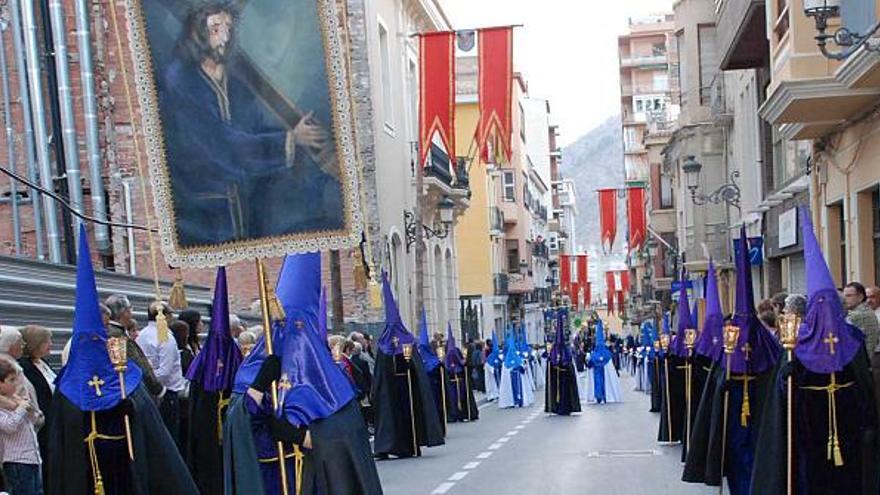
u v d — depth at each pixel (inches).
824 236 787.4
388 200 1213.7
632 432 798.5
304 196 283.4
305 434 260.7
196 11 281.3
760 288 1149.7
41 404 357.4
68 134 847.7
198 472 381.4
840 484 341.7
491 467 612.1
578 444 724.0
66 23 864.9
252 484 269.0
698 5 1590.8
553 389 1023.0
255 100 283.1
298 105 284.2
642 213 2133.4
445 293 1569.9
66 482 322.3
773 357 402.6
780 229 989.2
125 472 330.3
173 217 282.2
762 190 1085.1
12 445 324.5
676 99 2341.3
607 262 5565.9
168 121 283.3
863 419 339.6
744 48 952.9
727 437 414.6
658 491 493.7
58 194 818.8
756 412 406.0
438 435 701.9
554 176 4392.2
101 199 887.7
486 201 2289.6
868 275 693.9
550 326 2982.3
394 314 697.0
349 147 285.0
